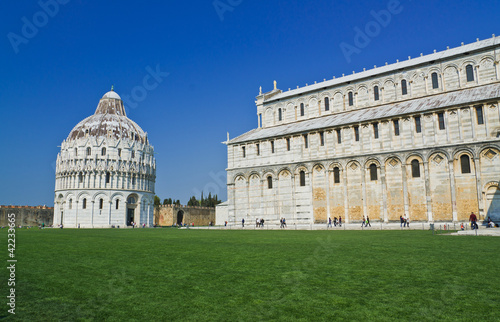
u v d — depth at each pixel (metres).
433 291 12.32
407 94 71.56
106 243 31.09
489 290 12.34
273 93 94.12
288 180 74.38
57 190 132.00
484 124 55.22
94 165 126.38
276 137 76.69
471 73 65.44
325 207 69.31
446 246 24.47
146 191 136.50
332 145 69.62
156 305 11.35
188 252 23.41
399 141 62.47
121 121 141.50
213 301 11.69
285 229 61.06
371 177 64.94
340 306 10.97
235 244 28.83
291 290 12.82
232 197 81.62
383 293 12.22
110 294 12.59
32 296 12.41
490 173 54.09
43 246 28.17
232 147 83.56
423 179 59.72
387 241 29.34
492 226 50.25
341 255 20.77
